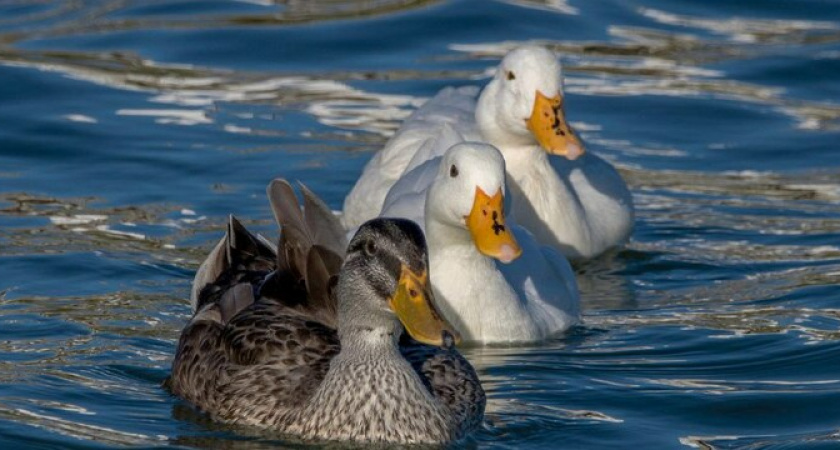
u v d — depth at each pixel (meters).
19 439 10.97
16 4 23.59
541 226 15.79
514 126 15.59
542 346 13.41
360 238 10.79
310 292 11.74
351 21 23.09
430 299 10.59
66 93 20.19
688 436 11.27
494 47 22.36
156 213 16.58
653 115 20.23
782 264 15.49
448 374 11.48
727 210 17.19
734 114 20.23
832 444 11.05
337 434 10.91
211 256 12.99
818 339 13.26
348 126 19.56
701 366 12.78
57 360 12.65
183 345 12.09
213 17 23.19
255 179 17.70
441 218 13.31
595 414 11.70
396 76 21.30
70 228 15.98
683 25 23.53
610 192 16.30
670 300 14.62
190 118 19.59
